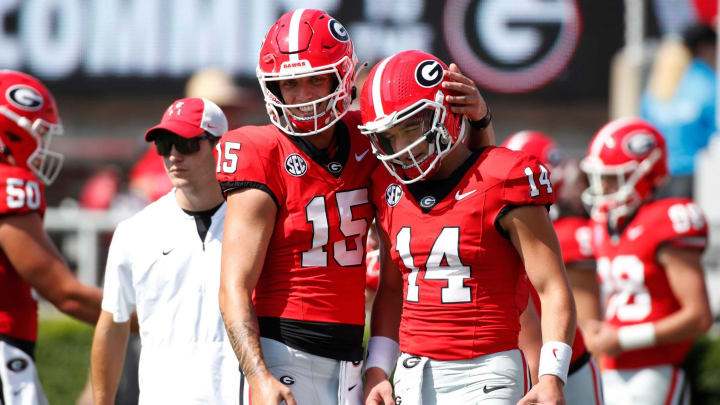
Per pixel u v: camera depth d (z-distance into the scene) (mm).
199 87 29219
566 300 12398
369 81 12688
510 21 44219
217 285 14750
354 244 13641
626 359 20062
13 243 15930
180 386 14531
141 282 14922
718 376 23781
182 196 15133
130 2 45156
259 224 13062
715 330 26125
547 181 12609
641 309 19719
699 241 19391
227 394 14500
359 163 13609
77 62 45312
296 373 13352
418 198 12891
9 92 16672
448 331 12742
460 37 44156
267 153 13227
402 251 13016
